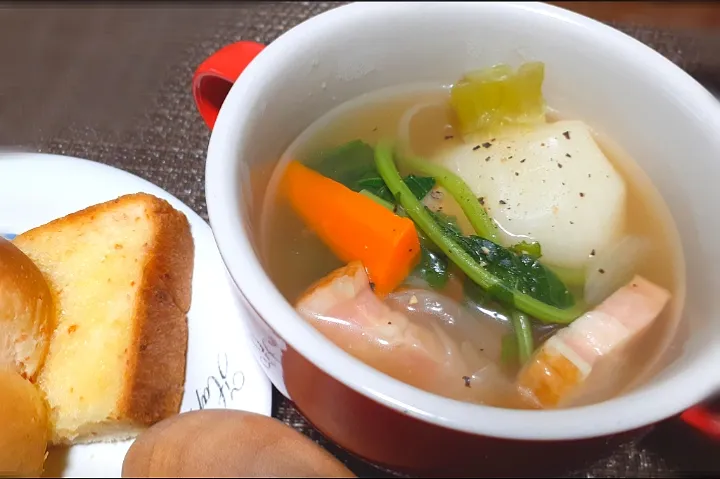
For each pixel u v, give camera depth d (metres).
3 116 0.32
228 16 0.35
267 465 0.19
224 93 0.25
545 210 0.25
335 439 0.22
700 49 0.33
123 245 0.27
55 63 0.34
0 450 0.23
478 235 0.25
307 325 0.20
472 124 0.27
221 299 0.27
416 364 0.22
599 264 0.25
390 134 0.27
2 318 0.24
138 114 0.32
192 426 0.21
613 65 0.25
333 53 0.25
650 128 0.25
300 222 0.25
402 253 0.23
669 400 0.19
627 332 0.22
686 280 0.24
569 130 0.26
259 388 0.25
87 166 0.29
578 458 0.20
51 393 0.25
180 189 0.30
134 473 0.20
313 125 0.26
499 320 0.24
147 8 0.36
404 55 0.27
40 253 0.27
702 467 0.24
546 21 0.26
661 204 0.25
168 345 0.26
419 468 0.21
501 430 0.18
